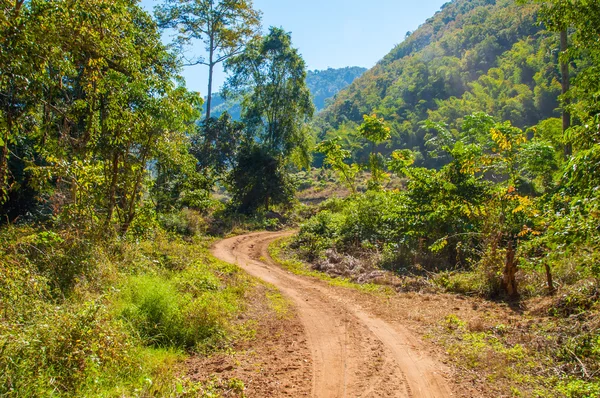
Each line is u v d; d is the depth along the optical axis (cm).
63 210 1039
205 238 2106
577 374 499
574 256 783
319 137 8975
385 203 1650
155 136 1231
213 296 867
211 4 2891
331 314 825
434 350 610
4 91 779
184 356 605
